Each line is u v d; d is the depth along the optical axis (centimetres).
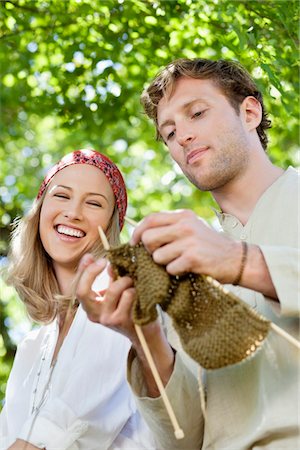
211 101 303
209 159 294
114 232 356
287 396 255
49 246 348
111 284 254
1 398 819
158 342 264
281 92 477
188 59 316
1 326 834
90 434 312
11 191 902
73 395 315
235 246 247
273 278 243
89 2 596
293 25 517
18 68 709
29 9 635
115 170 362
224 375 272
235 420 266
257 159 302
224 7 521
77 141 932
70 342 330
